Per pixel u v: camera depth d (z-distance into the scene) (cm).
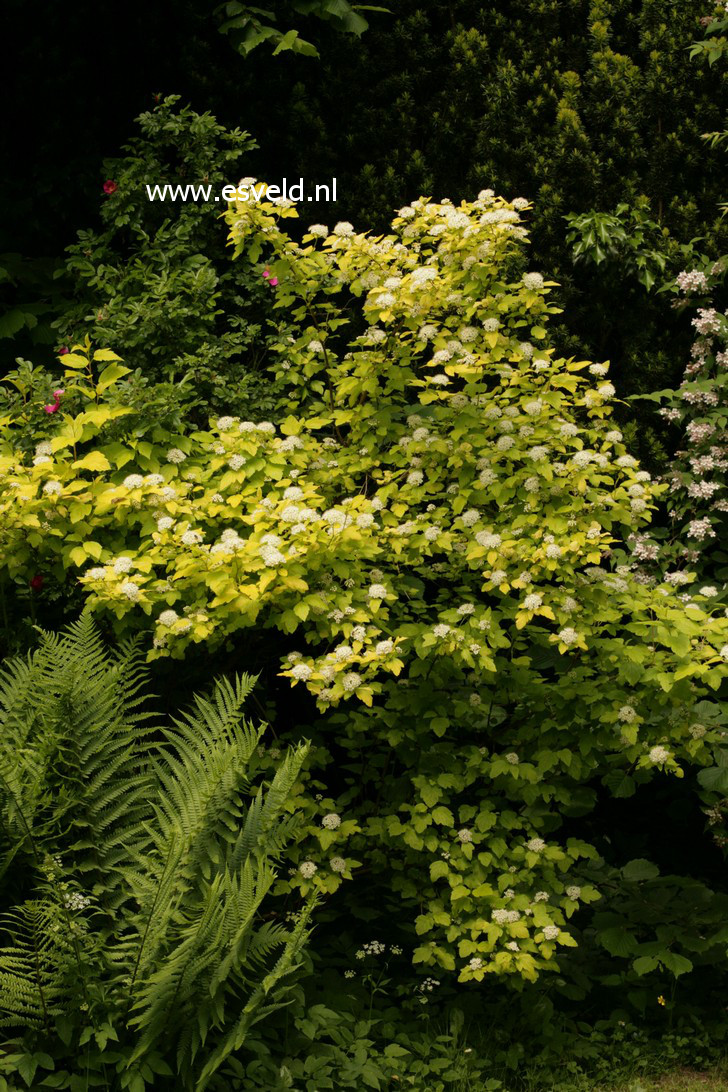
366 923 437
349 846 401
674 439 539
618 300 538
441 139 545
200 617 350
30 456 428
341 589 373
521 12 543
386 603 394
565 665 404
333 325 431
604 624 390
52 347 560
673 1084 380
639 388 535
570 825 496
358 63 546
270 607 366
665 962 386
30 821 332
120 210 516
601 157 537
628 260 521
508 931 363
